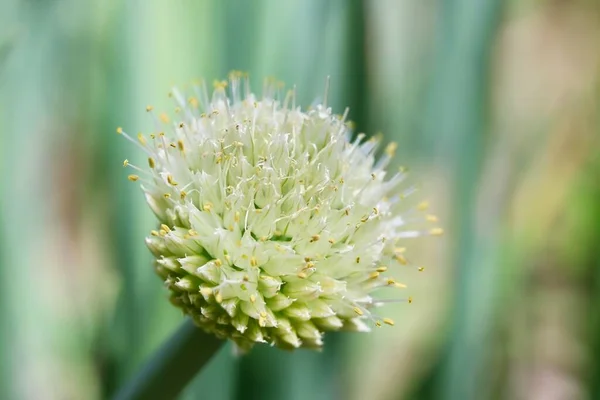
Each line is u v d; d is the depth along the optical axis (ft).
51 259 1.49
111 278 1.27
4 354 1.23
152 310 1.23
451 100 1.31
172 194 0.98
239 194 0.96
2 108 1.23
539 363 1.71
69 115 1.37
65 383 1.33
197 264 0.96
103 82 1.29
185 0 1.25
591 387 1.37
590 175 1.85
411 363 1.55
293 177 0.97
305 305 0.97
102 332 1.27
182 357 1.00
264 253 0.96
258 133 0.98
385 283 0.99
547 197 1.84
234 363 1.21
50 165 1.47
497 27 1.31
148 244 0.97
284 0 1.25
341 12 1.24
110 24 1.29
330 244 0.97
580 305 1.70
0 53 1.16
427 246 1.66
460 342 1.30
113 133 1.25
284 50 1.25
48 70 1.29
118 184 1.24
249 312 0.95
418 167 1.41
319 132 0.98
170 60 1.24
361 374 1.42
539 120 1.50
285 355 1.22
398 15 1.34
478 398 1.33
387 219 1.01
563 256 1.81
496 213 1.37
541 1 2.24
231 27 1.24
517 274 1.46
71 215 1.61
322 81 1.25
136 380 1.01
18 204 1.25
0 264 1.23
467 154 1.31
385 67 1.31
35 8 1.22
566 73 2.21
